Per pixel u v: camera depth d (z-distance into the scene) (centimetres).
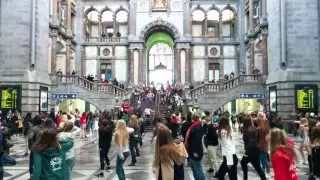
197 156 813
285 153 508
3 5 2608
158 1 4088
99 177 1019
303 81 2478
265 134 966
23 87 2538
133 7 4075
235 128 2869
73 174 1064
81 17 4106
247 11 3844
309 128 883
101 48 4175
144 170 1144
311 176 722
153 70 4719
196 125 831
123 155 884
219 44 4134
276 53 2648
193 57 4162
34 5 2617
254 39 3438
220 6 4166
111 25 4338
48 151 517
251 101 3391
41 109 2659
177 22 4078
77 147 1755
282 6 2541
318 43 2514
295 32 2523
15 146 1775
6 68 2581
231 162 855
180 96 3141
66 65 3675
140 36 4066
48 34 2916
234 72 4116
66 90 3005
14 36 2595
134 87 3788
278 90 2531
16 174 1062
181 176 602
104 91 3083
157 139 577
